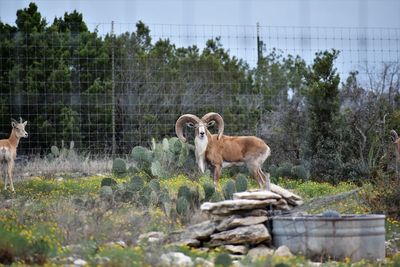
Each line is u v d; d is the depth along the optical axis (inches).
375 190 1716.3
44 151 2837.1
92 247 1174.3
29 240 1140.5
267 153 2194.9
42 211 1528.1
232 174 2465.6
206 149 2167.8
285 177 2267.5
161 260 1107.9
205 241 1317.7
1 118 2982.3
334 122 2524.6
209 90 3132.4
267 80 3181.6
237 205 1310.3
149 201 1664.6
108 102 3002.0
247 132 2731.3
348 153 2469.2
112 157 2600.9
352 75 2785.4
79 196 1777.8
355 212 1614.2
